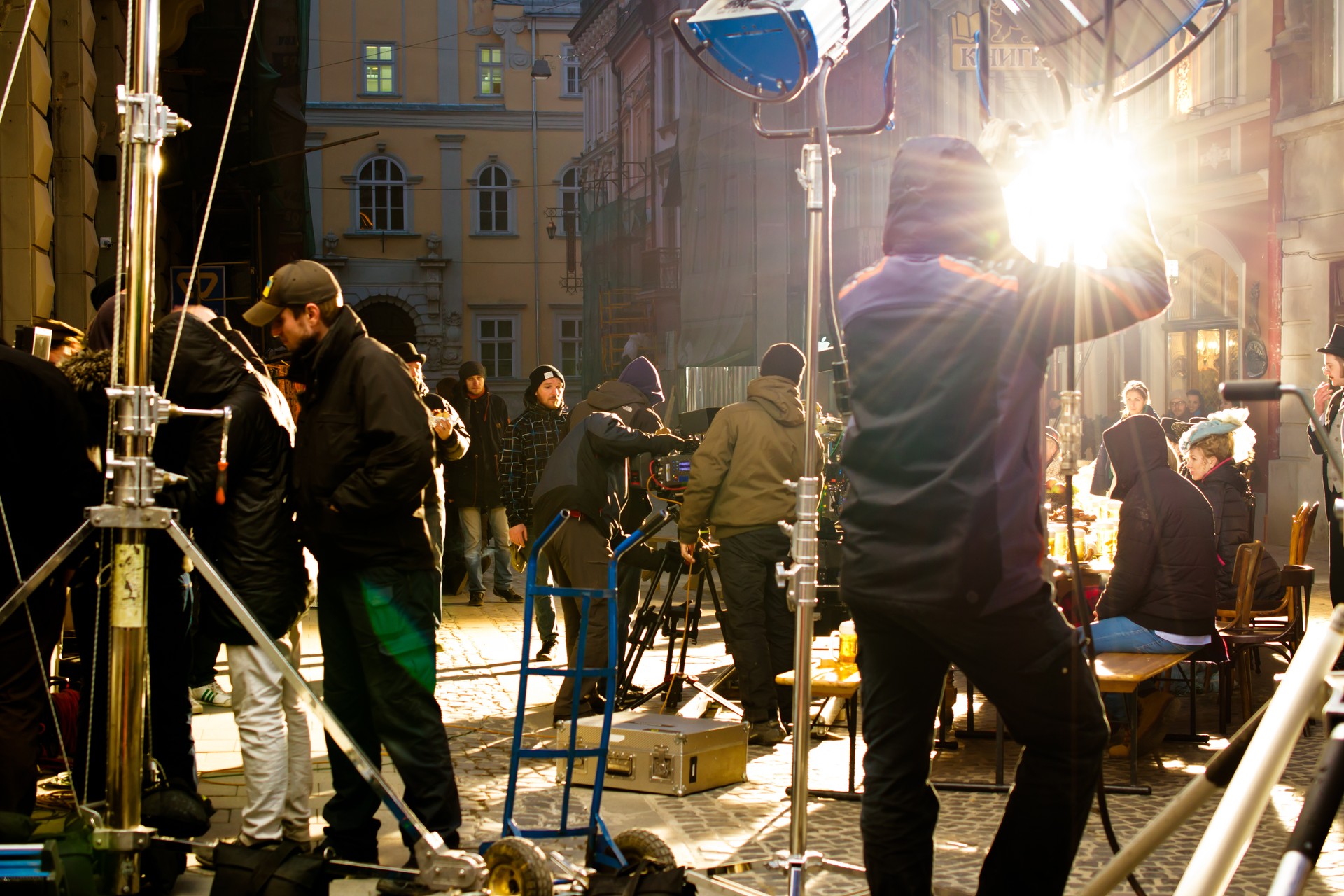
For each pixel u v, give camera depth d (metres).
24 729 4.09
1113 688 5.48
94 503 4.33
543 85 48.56
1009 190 3.42
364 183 48.09
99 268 12.82
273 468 4.41
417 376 8.67
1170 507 5.91
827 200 3.71
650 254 35.44
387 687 4.33
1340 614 2.25
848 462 3.13
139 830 3.47
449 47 48.25
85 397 4.56
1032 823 3.09
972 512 2.91
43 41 10.03
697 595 7.59
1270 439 17.69
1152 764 6.07
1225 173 19.38
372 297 47.97
